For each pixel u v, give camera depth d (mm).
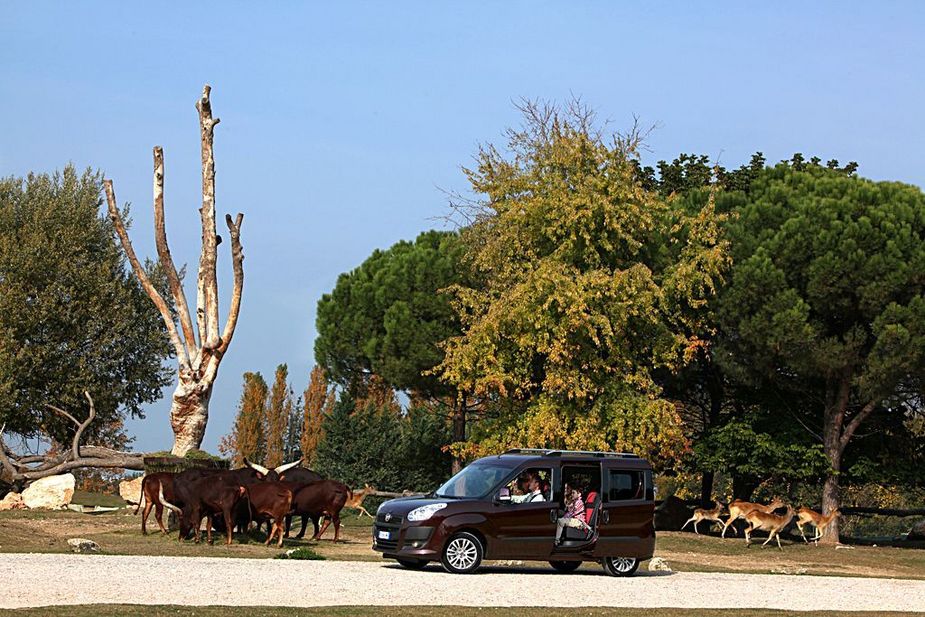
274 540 24812
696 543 34375
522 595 16172
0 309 44438
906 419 40094
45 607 12492
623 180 38688
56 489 35844
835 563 31000
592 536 20094
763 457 37188
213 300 30797
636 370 38000
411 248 45562
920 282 34094
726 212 38844
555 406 36312
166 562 18125
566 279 35844
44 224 46906
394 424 51844
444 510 19156
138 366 47906
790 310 34125
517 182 38781
